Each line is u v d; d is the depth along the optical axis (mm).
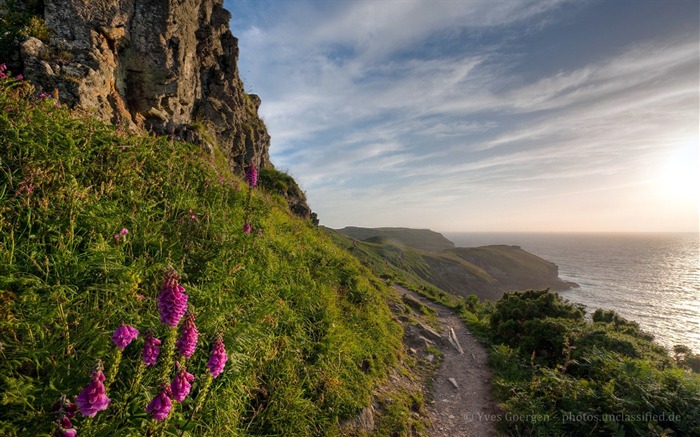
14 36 8555
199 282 5434
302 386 5656
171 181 7730
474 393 9203
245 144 22734
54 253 4328
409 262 133000
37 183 4742
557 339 10758
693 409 6352
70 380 3131
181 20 13984
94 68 9484
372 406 6641
